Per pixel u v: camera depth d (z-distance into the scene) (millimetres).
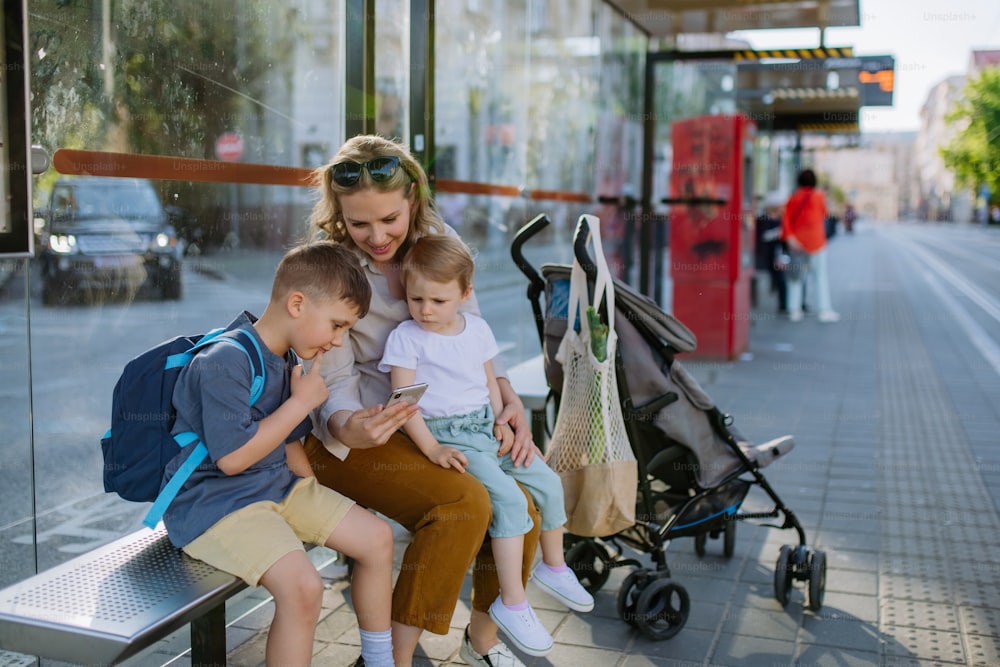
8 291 2816
